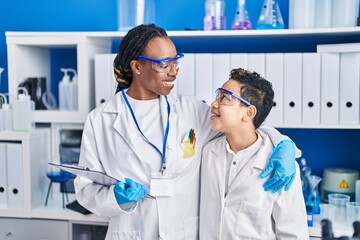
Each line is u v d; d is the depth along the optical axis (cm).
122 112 168
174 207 162
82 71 217
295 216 153
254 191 152
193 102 177
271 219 157
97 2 249
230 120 149
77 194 168
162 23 242
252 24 234
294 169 150
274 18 212
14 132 212
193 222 167
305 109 203
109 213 159
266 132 161
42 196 224
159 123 168
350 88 199
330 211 194
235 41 238
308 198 204
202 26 239
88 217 205
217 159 160
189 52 243
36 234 214
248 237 153
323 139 235
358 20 201
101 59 215
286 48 234
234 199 155
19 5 256
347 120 200
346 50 194
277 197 152
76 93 229
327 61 199
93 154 168
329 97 201
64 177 215
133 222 165
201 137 170
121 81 172
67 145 228
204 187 162
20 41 220
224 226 155
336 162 234
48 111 222
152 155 163
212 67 207
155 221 162
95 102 226
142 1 225
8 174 213
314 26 207
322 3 205
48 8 254
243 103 150
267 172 150
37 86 234
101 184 167
